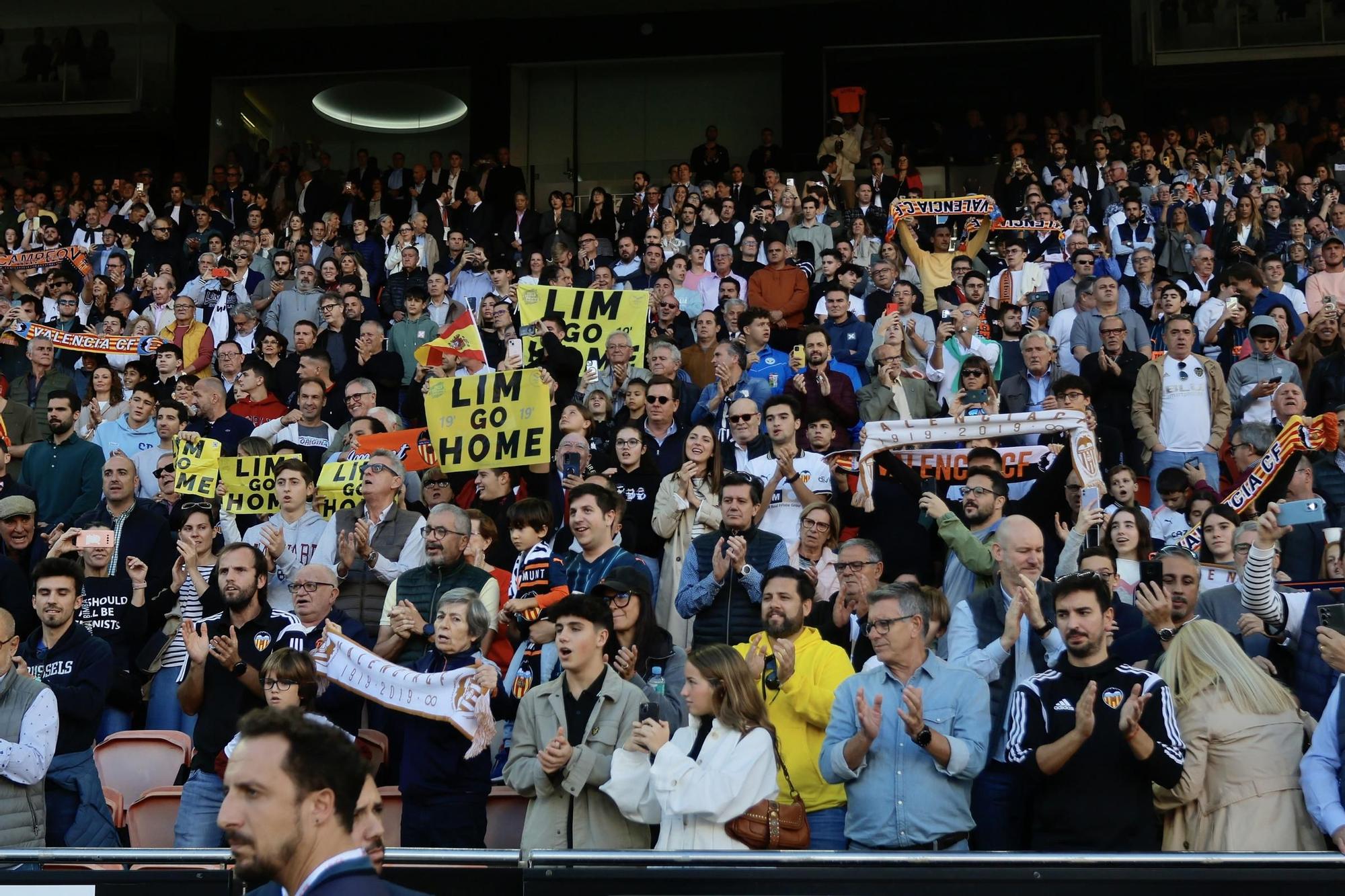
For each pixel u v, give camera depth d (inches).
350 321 549.3
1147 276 577.3
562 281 596.4
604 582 247.4
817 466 346.0
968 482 289.4
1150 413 425.1
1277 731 209.2
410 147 976.3
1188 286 580.4
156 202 827.4
